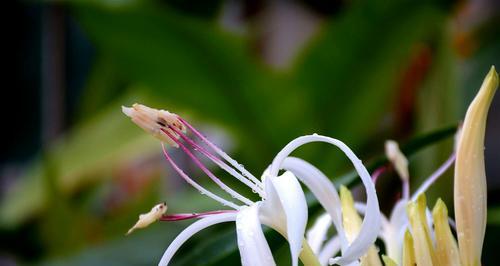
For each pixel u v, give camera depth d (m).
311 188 0.58
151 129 0.57
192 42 0.88
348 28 0.87
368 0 0.84
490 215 0.81
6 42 1.60
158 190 1.15
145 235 0.89
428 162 0.84
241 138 0.96
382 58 0.89
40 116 1.63
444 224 0.57
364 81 0.90
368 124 0.94
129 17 0.86
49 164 1.05
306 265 0.56
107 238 1.11
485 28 1.14
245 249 0.52
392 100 0.96
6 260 1.36
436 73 0.89
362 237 0.51
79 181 1.19
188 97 0.95
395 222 0.61
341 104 0.92
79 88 1.59
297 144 0.54
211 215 0.55
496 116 1.35
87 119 1.34
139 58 0.91
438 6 0.85
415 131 0.96
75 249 1.09
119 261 0.86
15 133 1.65
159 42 0.88
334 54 0.88
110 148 1.16
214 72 0.90
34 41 1.60
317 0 1.18
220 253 0.62
